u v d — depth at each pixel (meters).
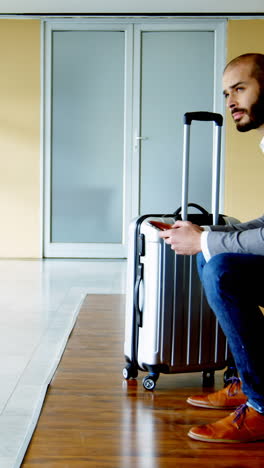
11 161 5.62
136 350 1.92
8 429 1.54
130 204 5.64
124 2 5.16
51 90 5.59
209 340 1.90
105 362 2.20
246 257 1.43
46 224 5.66
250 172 5.63
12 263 5.23
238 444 1.46
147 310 1.85
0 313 3.10
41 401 1.74
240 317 1.43
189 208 5.65
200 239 1.52
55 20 5.52
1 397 1.79
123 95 5.60
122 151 5.63
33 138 5.61
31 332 2.68
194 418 1.63
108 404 1.74
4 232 5.66
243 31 5.52
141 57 5.56
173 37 5.54
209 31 5.54
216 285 1.43
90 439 1.47
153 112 5.60
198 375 2.09
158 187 5.65
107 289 3.89
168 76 5.57
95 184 5.65
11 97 5.59
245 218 5.67
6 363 2.17
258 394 1.47
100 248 5.66
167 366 1.86
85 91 5.60
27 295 3.64
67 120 5.62
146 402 1.76
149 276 1.84
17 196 5.64
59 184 5.66
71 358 2.25
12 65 5.56
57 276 4.46
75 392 1.85
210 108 5.60
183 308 1.86
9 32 5.54
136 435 1.50
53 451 1.40
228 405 1.70
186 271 1.85
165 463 1.34
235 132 5.60
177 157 5.63
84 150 5.63
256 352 1.44
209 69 5.57
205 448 1.43
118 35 5.55
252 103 1.58
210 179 5.63
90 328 2.78
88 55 5.56
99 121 5.62
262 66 1.58
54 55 5.57
